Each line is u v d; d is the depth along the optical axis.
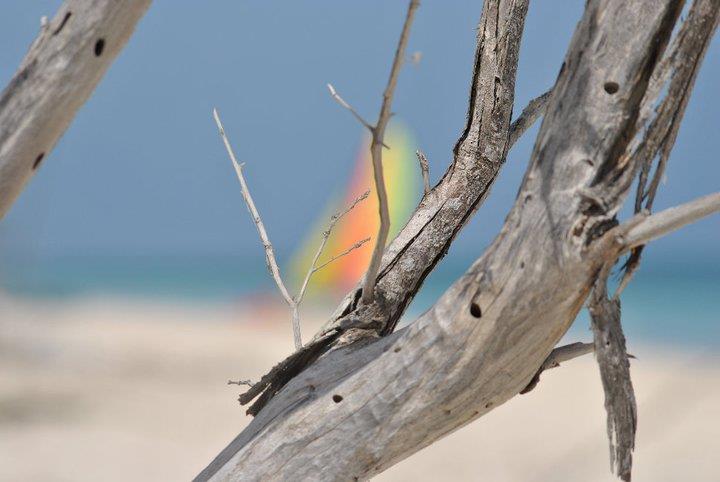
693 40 7.13
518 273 7.12
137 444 31.86
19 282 33.16
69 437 32.00
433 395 7.16
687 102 7.14
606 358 7.15
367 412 7.18
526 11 7.43
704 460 26.64
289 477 7.20
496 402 7.18
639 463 27.52
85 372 43.94
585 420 32.19
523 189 7.14
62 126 7.10
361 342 7.28
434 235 7.37
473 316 7.14
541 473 11.77
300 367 7.30
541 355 7.16
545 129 7.15
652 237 7.09
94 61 7.09
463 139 7.42
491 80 7.41
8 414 34.31
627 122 7.13
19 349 43.19
